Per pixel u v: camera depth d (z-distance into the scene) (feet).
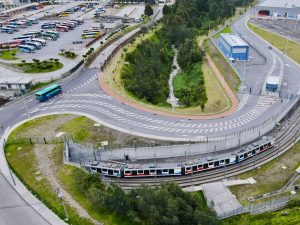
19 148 280.10
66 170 247.50
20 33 654.53
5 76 431.02
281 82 407.64
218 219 204.54
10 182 235.20
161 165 265.95
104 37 599.16
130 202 199.93
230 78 430.20
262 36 617.62
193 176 264.72
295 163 276.21
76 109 342.64
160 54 545.03
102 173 267.39
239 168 271.90
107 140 285.84
